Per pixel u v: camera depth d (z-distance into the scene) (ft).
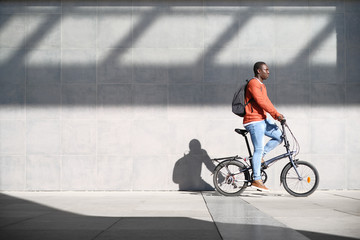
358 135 22.20
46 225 11.40
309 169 18.97
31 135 22.18
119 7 22.38
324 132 22.18
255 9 22.33
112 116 22.21
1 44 22.33
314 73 22.33
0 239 9.59
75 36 22.40
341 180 22.08
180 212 13.91
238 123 22.12
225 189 19.71
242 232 10.19
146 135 22.17
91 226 11.21
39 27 22.41
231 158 19.43
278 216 12.85
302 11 22.26
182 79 22.27
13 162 22.13
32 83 22.27
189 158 22.09
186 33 22.39
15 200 18.06
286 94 22.26
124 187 22.06
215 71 22.29
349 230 10.43
